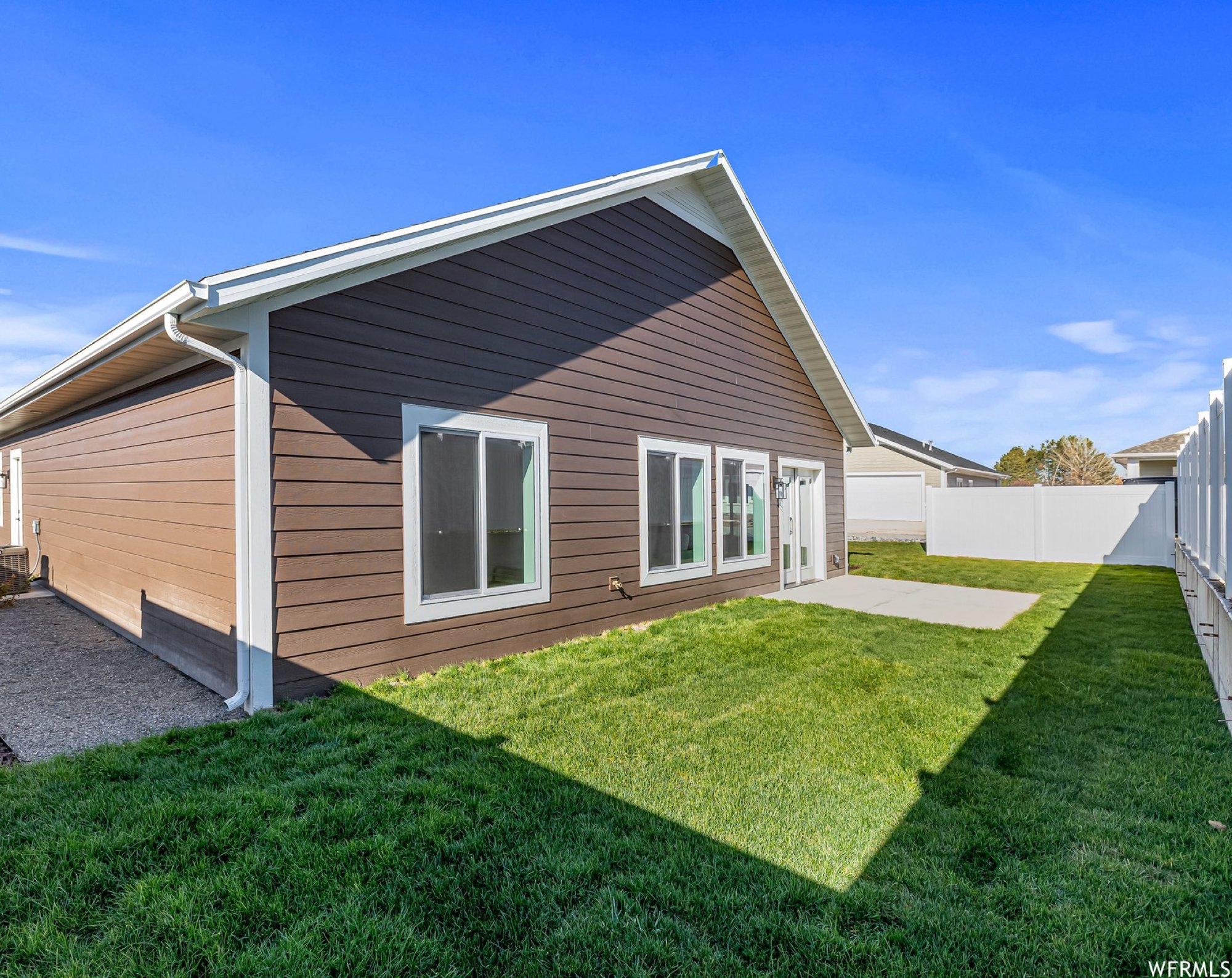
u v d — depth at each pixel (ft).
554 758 12.35
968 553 56.65
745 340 33.42
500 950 7.13
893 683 17.51
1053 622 25.93
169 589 18.76
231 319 14.40
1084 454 155.74
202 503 16.69
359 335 16.79
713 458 30.78
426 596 18.31
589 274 23.98
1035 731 13.96
